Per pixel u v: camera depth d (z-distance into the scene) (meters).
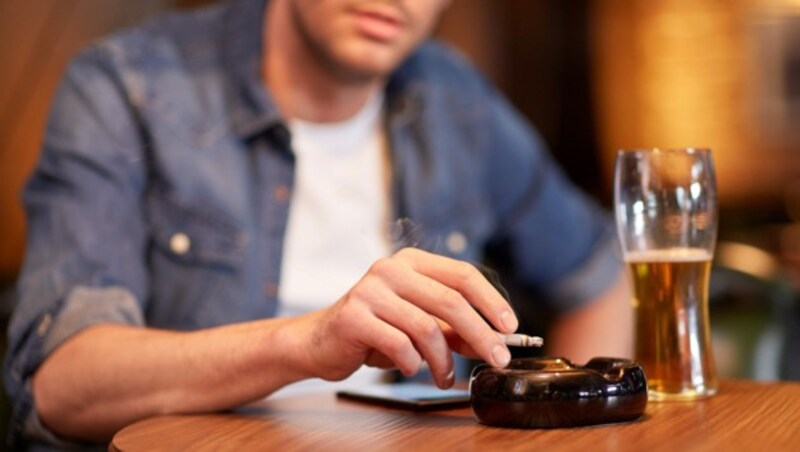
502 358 1.10
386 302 1.12
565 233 2.03
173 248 1.64
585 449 0.99
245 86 1.70
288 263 1.70
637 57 3.28
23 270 1.51
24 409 1.35
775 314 1.83
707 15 3.22
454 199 1.86
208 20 1.77
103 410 1.28
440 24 3.27
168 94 1.68
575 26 3.33
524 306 2.08
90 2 2.74
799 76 3.18
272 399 1.29
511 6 3.32
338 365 1.16
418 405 1.19
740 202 3.24
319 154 1.75
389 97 1.83
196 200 1.65
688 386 1.20
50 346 1.34
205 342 1.23
